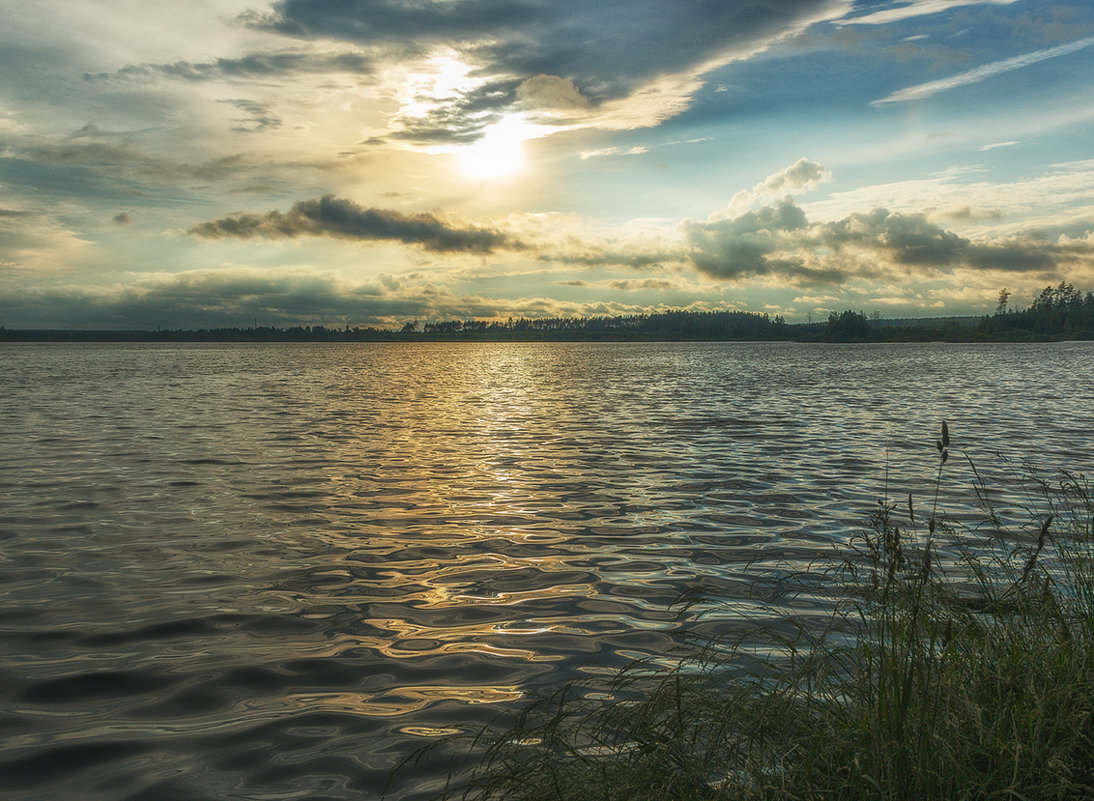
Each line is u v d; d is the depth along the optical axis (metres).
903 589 4.68
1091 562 6.15
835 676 4.68
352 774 4.77
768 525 11.90
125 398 41.31
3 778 4.75
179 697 5.96
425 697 5.95
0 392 45.78
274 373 76.94
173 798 4.52
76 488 15.05
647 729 4.38
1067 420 28.25
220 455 19.73
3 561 9.88
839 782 3.78
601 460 18.95
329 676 6.36
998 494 13.91
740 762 4.09
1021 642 4.85
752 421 28.62
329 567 9.72
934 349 188.00
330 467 17.88
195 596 8.52
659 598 8.45
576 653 6.86
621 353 185.00
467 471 17.33
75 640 7.18
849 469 17.25
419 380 64.06
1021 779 3.71
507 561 10.03
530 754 4.72
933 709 3.76
